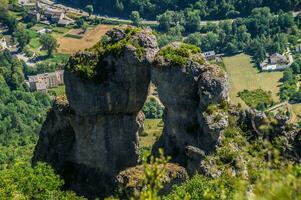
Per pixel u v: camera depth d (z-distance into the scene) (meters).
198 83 117.69
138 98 124.94
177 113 120.31
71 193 109.00
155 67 119.88
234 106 118.31
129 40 123.50
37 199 103.69
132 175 117.25
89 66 124.31
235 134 114.31
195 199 90.69
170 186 111.25
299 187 47.62
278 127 111.38
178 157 118.81
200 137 116.31
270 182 48.41
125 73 123.00
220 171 108.75
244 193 51.59
